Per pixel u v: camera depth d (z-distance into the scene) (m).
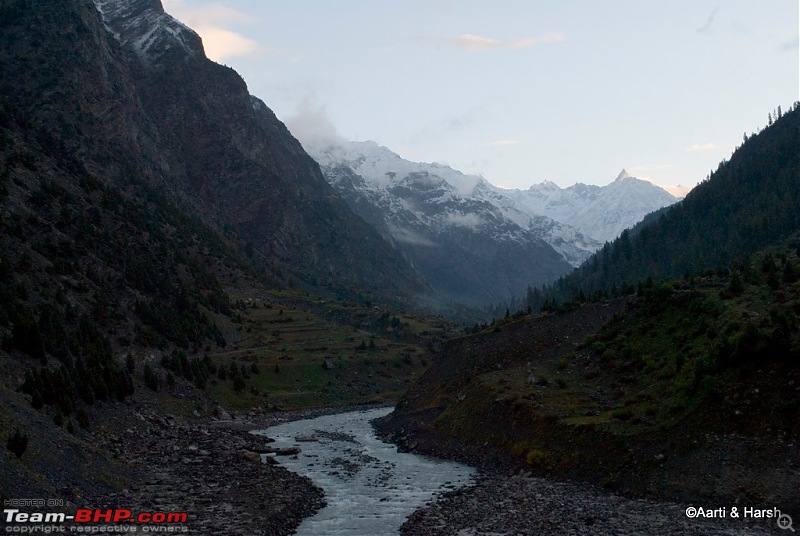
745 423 57.12
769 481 51.25
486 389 90.50
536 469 69.19
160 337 155.12
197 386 140.50
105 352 113.31
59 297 130.25
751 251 199.25
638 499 56.47
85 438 74.38
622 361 86.31
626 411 69.25
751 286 87.38
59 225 169.25
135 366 130.00
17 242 141.50
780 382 57.88
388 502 60.38
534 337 106.62
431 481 69.44
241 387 153.75
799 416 54.41
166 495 59.25
